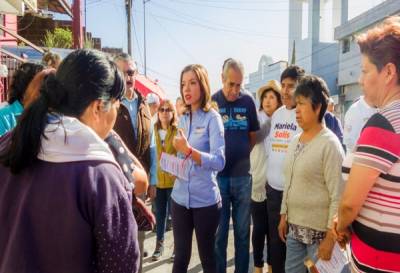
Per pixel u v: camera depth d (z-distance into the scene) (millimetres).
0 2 5875
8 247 1159
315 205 2451
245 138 3467
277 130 3314
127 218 1202
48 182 1149
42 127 1178
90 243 1157
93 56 1278
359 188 1549
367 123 1597
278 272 3211
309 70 25578
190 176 2750
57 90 1231
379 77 1590
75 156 1174
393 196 1514
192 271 3965
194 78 2787
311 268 2297
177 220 2852
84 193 1140
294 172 2543
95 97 1256
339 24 26344
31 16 13258
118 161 1606
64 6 11344
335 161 2367
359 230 1629
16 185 1215
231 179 3404
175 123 4113
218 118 2838
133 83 3281
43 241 1137
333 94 25484
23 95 2354
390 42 1536
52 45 11344
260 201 3621
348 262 2199
